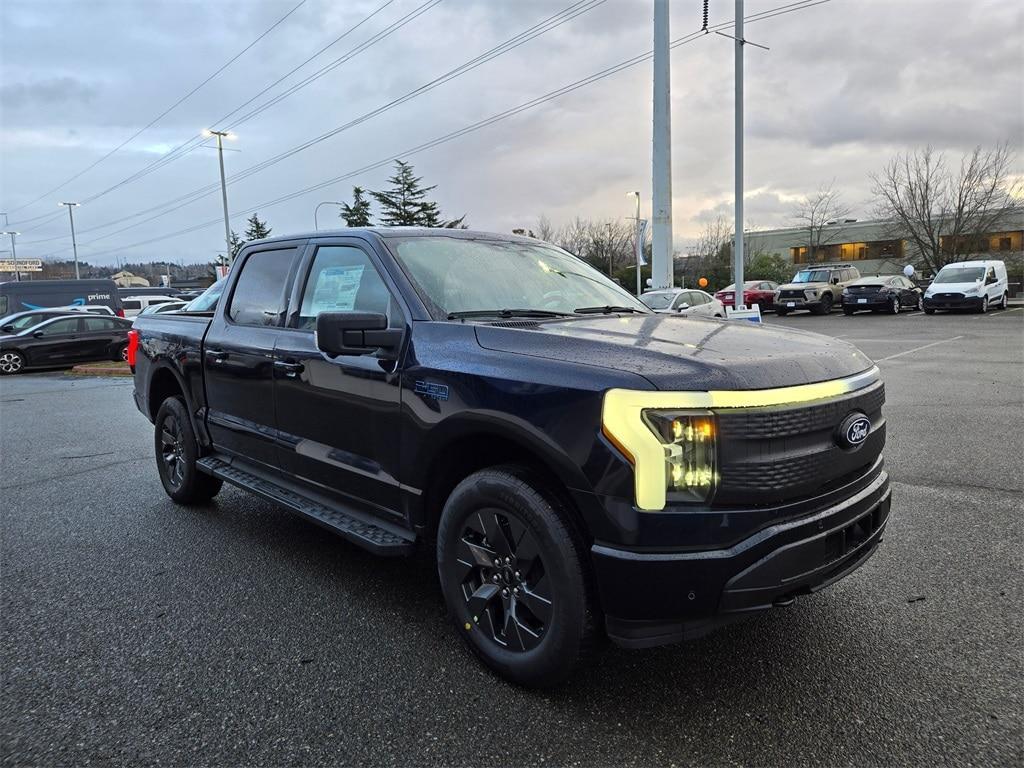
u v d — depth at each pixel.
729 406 2.23
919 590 3.42
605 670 2.79
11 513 5.01
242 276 4.43
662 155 18.16
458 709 2.54
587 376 2.36
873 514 2.67
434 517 3.06
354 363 3.25
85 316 17.59
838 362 2.63
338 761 2.26
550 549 2.46
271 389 3.87
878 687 2.62
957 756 2.22
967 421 7.27
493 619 2.76
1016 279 39.56
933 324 21.48
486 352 2.73
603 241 59.00
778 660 2.83
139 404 5.66
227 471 4.39
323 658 2.92
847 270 31.42
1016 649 2.86
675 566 2.21
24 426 8.70
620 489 2.23
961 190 39.66
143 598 3.54
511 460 2.78
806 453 2.37
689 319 3.34
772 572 2.26
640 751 2.29
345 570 3.90
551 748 2.31
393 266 3.28
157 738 2.39
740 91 18.06
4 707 2.58
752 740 2.33
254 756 2.29
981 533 4.16
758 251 55.28
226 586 3.68
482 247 3.77
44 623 3.27
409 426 2.96
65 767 2.24
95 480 5.96
